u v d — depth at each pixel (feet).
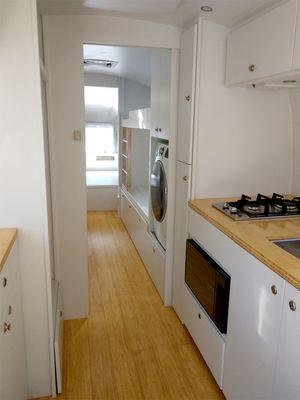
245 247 4.89
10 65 4.77
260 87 6.95
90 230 15.33
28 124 4.96
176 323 8.25
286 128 7.68
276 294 4.24
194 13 6.59
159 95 9.06
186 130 7.44
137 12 6.79
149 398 5.99
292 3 4.95
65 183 7.61
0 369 3.94
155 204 10.09
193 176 7.43
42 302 5.57
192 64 6.94
